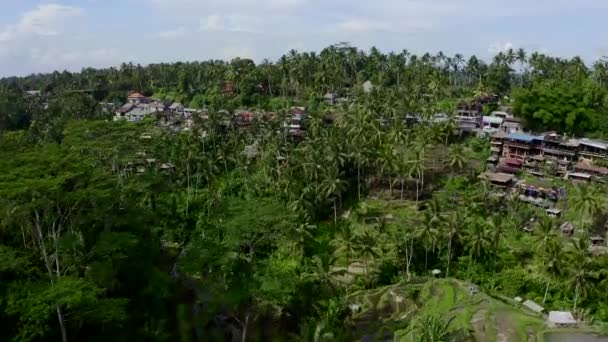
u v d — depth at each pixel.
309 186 111.19
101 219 57.88
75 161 53.38
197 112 164.62
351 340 72.06
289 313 76.12
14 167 47.72
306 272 89.56
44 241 52.25
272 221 65.44
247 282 62.50
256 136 144.88
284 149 126.75
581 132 136.88
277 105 182.75
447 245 92.56
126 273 64.00
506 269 89.62
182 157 127.62
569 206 103.00
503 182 113.38
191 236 98.19
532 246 89.25
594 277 76.50
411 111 147.00
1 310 43.72
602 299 77.69
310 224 106.62
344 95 192.00
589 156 122.06
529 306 78.94
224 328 69.94
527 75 195.12
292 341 69.94
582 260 77.12
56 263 51.97
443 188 119.12
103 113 178.12
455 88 189.50
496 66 192.25
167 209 102.44
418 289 83.25
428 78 178.00
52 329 49.25
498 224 90.88
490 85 179.62
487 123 147.38
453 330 70.25
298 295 77.81
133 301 62.97
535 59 193.00
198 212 112.69
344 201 120.44
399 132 123.88
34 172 46.56
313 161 111.94
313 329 71.38
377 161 118.38
